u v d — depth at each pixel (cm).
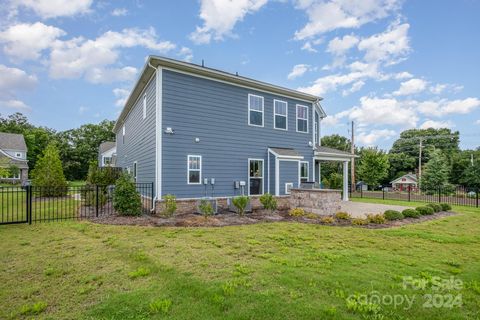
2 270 404
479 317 281
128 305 298
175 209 871
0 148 3438
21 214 907
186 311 284
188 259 447
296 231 675
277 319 270
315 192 977
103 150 3291
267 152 1204
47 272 393
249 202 993
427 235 656
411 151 4294
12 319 276
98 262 434
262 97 1198
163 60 900
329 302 304
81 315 281
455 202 1557
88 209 1029
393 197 1859
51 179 1489
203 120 1012
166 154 921
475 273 403
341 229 709
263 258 459
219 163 1051
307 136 1376
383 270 406
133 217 838
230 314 278
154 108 970
